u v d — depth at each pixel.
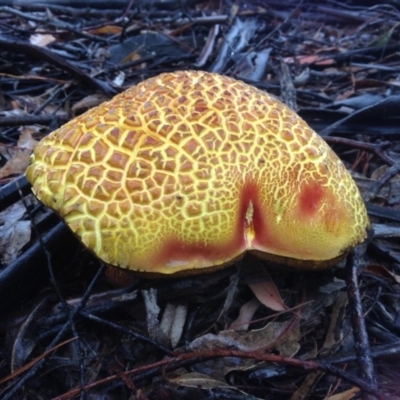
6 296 0.18
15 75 0.34
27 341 0.17
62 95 0.33
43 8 0.47
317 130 0.29
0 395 0.16
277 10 0.51
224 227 0.15
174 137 0.15
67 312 0.17
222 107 0.16
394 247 0.22
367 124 0.28
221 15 0.47
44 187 0.15
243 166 0.16
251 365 0.17
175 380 0.16
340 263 0.19
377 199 0.25
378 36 0.40
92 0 0.48
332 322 0.18
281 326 0.17
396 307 0.20
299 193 0.16
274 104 0.18
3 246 0.21
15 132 0.29
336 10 0.49
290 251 0.16
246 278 0.19
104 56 0.39
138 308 0.18
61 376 0.17
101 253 0.15
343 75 0.37
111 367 0.16
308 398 0.17
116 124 0.16
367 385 0.14
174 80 0.17
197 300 0.18
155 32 0.42
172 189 0.15
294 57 0.40
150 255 0.15
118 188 0.15
